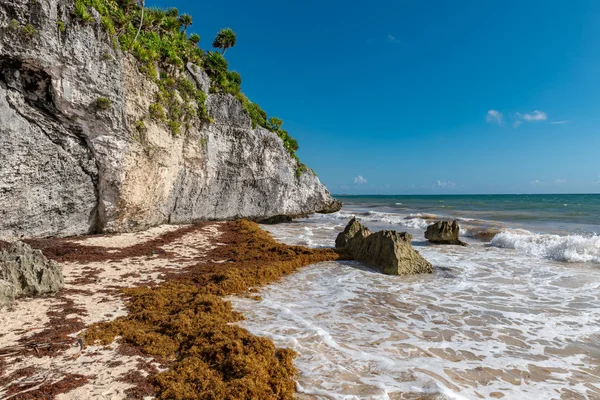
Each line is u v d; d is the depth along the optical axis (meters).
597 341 7.43
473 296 10.52
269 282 11.83
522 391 5.44
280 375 5.48
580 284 11.88
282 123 33.12
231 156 26.73
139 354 6.13
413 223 30.14
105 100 15.21
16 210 13.80
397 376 5.72
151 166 18.81
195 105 22.67
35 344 6.25
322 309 9.20
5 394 4.76
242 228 23.31
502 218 34.12
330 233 24.95
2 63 12.89
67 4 13.73
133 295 9.36
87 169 15.99
